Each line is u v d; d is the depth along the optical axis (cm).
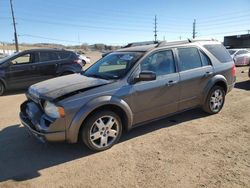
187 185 324
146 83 452
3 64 908
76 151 425
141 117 460
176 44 516
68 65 1023
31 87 464
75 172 362
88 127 398
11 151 431
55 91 404
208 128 513
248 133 485
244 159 385
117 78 437
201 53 555
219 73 576
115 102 413
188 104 534
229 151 412
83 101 389
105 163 384
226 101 714
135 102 442
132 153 413
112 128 429
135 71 445
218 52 596
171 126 527
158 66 477
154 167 369
